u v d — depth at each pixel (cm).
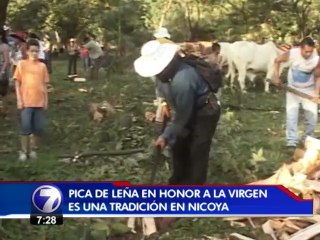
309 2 2078
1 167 777
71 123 1064
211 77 564
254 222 605
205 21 2447
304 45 877
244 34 2180
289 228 580
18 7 2969
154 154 692
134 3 2531
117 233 579
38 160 802
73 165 811
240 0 2205
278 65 916
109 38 2477
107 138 926
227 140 903
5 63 1268
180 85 543
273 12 2131
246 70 1596
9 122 1131
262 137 982
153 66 544
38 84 850
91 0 2816
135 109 1070
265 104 1366
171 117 604
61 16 2953
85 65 2120
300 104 899
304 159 695
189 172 592
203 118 567
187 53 580
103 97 1409
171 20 2623
